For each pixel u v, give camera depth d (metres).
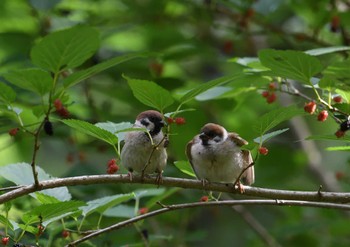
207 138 9.39
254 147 7.10
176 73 15.55
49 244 8.64
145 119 9.34
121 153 9.53
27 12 13.66
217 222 14.80
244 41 14.84
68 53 6.46
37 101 11.58
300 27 15.15
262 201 7.68
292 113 7.11
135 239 10.84
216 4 14.45
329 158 16.80
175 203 12.22
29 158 15.02
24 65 12.16
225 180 9.52
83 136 13.52
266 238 12.62
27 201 10.41
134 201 11.41
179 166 8.28
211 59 14.71
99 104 14.93
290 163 14.84
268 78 9.03
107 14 14.39
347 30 13.63
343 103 7.76
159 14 14.19
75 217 7.73
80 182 7.43
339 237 13.13
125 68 13.63
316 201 7.72
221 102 13.97
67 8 13.47
